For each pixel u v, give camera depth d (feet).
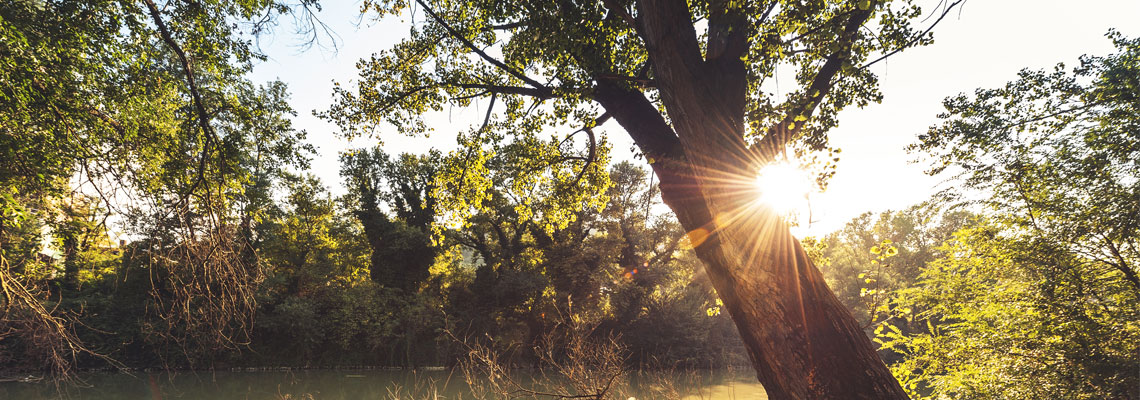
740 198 13.41
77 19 26.53
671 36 14.03
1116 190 28.04
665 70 14.19
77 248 28.45
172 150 31.22
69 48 27.32
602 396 19.36
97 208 27.04
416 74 29.19
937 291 34.47
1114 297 28.12
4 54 24.52
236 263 24.72
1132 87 27.71
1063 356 26.63
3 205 23.24
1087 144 29.48
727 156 13.47
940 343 32.83
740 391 62.54
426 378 78.43
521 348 86.74
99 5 26.66
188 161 30.53
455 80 28.04
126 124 30.30
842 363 11.99
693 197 15.40
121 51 28.94
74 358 28.04
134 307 77.92
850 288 99.45
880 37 17.52
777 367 12.44
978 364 30.42
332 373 86.79
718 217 13.51
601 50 21.02
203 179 25.67
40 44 25.84
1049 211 30.09
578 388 19.72
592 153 26.63
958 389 30.40
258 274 25.48
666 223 112.57
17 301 25.55
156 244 24.11
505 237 107.55
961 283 33.37
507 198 101.14
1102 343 26.16
